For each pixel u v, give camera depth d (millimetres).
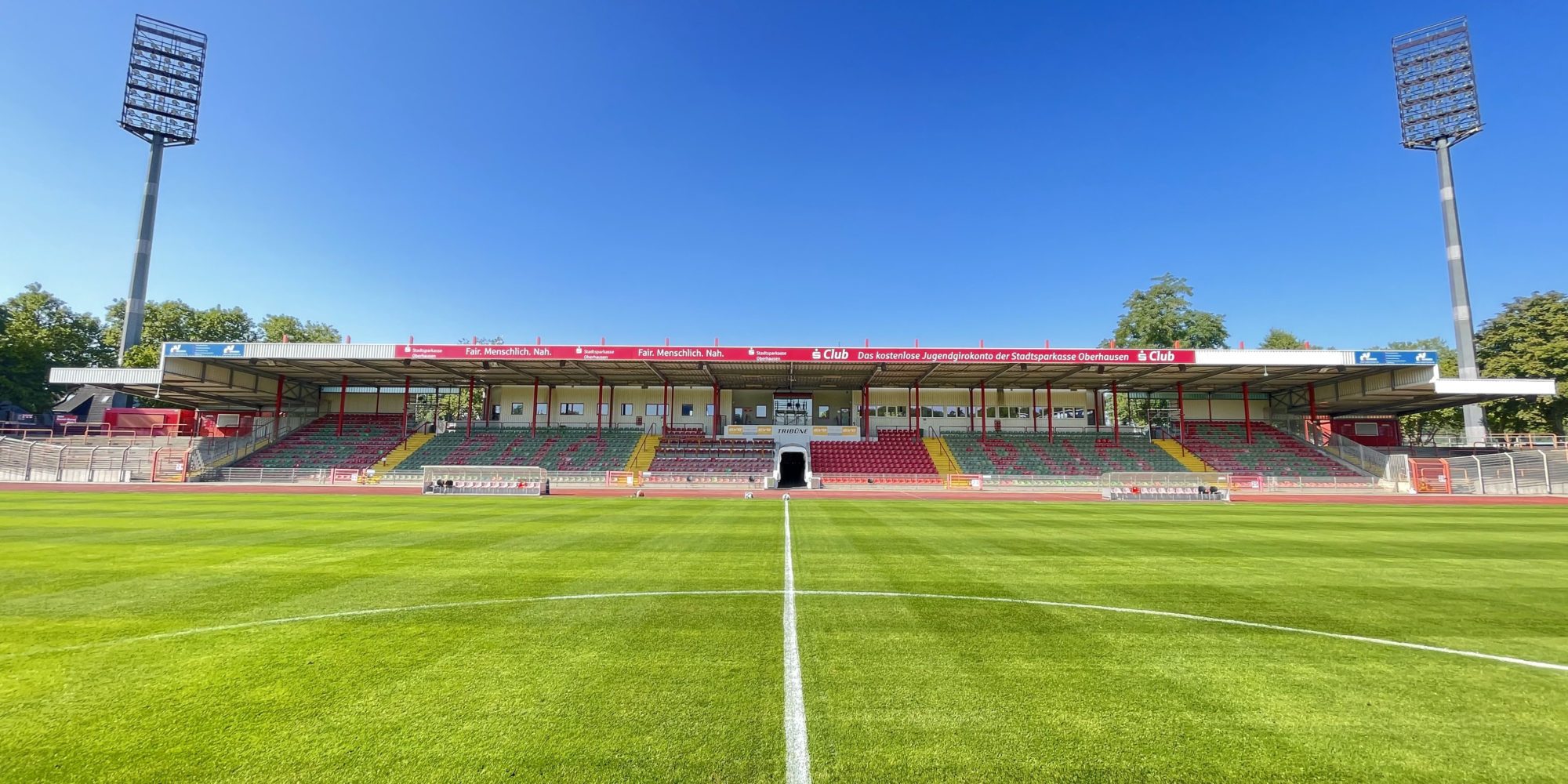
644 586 7387
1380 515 18188
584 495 26891
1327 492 32031
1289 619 6117
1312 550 10664
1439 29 44562
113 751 3295
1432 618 6207
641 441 39156
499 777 3061
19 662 4605
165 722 3633
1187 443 39125
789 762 3234
